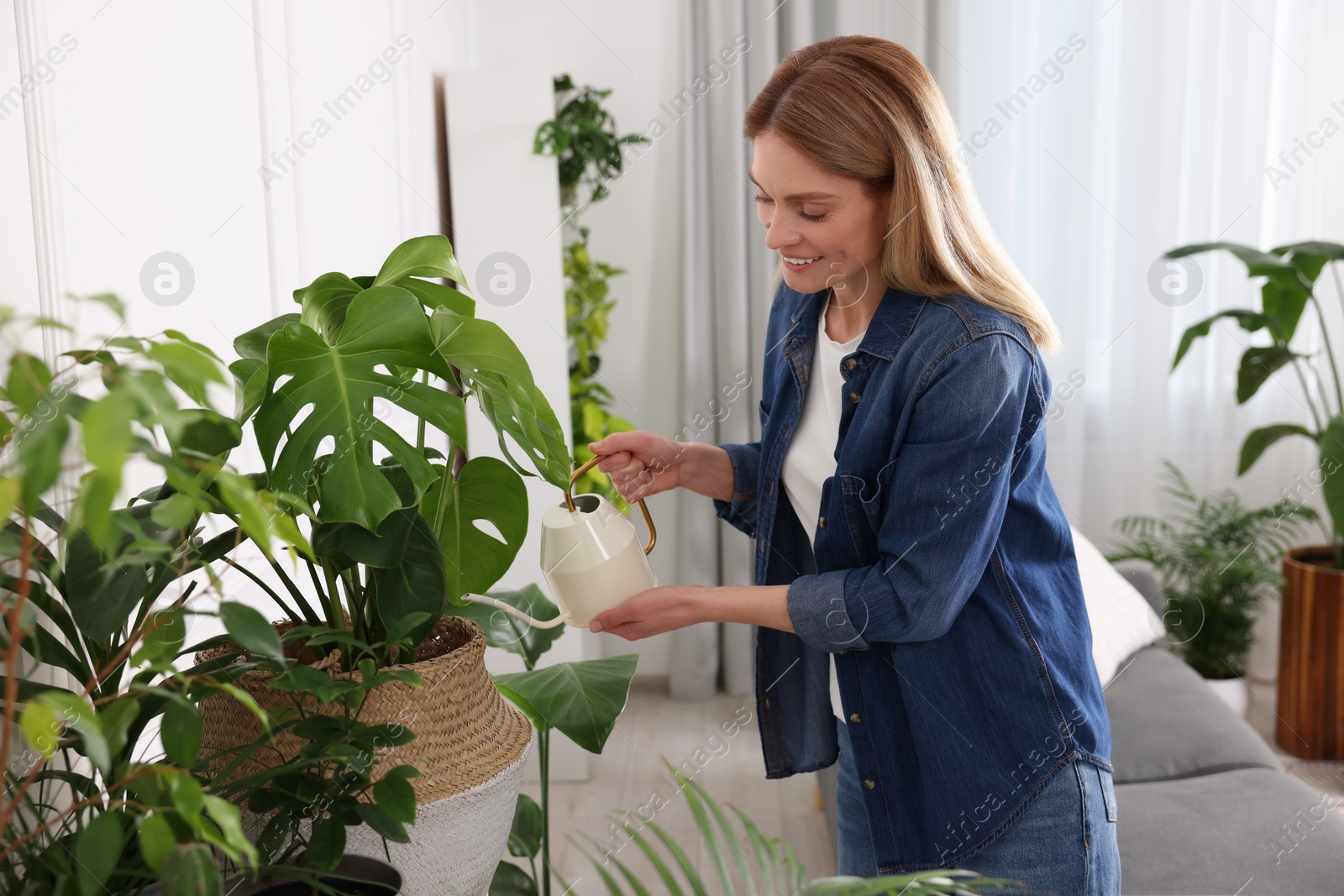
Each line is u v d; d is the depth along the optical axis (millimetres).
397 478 856
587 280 2902
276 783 766
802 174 1041
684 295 3145
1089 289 3219
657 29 3127
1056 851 1087
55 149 830
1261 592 3020
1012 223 3172
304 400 757
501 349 818
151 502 762
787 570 1319
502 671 2637
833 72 1036
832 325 1219
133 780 611
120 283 935
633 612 1064
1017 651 1083
